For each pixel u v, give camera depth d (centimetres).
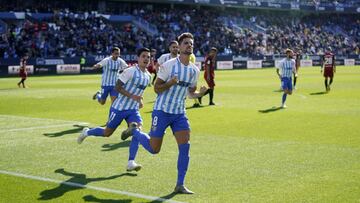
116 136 1427
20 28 5578
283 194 828
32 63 4925
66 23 5866
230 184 897
